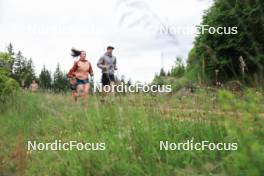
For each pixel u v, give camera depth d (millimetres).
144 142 4934
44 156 6504
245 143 2727
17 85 14883
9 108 12375
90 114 7340
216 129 4875
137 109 5898
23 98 13797
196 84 5387
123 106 5938
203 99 5379
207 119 5281
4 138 8133
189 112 5770
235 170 3326
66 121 8102
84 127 7359
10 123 9914
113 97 6578
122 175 4625
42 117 9953
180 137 5387
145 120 5336
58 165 5766
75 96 9922
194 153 4562
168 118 5852
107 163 4852
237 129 2846
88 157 5078
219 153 4375
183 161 4535
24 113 10570
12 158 6383
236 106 2928
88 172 4871
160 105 6059
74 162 5320
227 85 4453
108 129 6465
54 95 10789
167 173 4246
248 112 2949
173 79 5641
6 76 15125
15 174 5633
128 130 5262
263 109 3018
